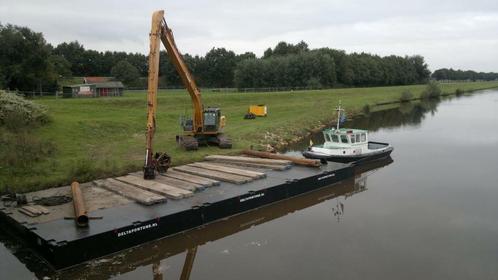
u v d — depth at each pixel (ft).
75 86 229.86
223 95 238.27
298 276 46.70
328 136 106.52
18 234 55.62
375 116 214.69
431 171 96.22
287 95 260.21
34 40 205.26
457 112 226.38
